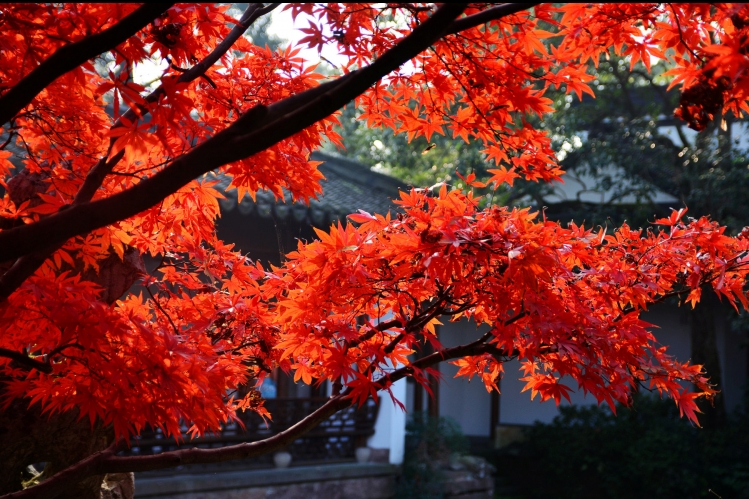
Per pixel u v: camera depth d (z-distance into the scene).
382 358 2.36
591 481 12.16
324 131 2.75
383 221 2.38
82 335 1.93
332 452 9.60
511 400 15.45
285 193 6.98
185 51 2.32
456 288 2.36
